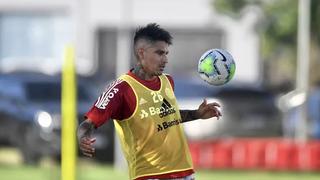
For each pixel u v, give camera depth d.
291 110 54.31
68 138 32.09
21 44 121.81
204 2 118.56
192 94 57.78
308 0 55.09
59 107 53.38
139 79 19.42
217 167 48.56
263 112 53.94
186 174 19.53
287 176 46.00
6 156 58.81
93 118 19.08
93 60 118.31
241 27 115.94
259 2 82.44
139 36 19.41
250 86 58.25
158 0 119.00
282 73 106.62
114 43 118.50
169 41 19.50
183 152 19.59
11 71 66.12
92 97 55.62
